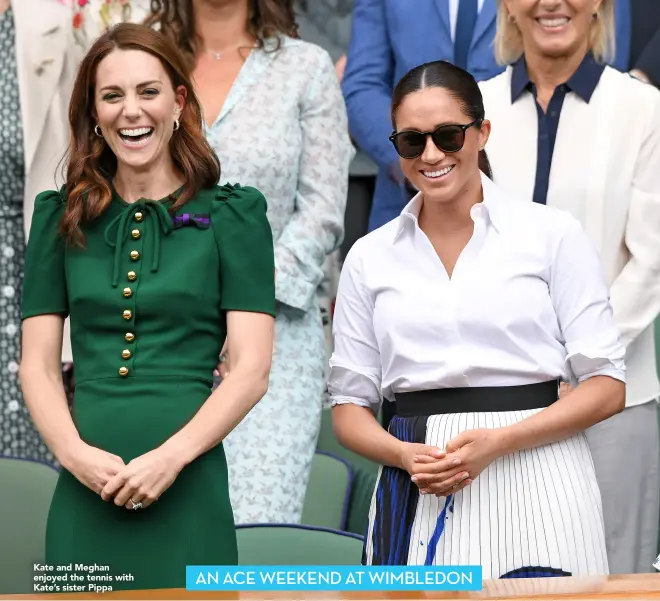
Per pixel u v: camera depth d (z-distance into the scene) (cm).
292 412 1755
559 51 1684
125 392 1246
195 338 1267
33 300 1301
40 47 1895
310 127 1803
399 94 1360
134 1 1964
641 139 1686
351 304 1402
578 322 1337
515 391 1327
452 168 1343
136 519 1230
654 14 2058
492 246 1351
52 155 1895
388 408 1805
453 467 1265
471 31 1964
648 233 1672
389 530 1329
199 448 1212
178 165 1312
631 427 1683
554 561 1284
